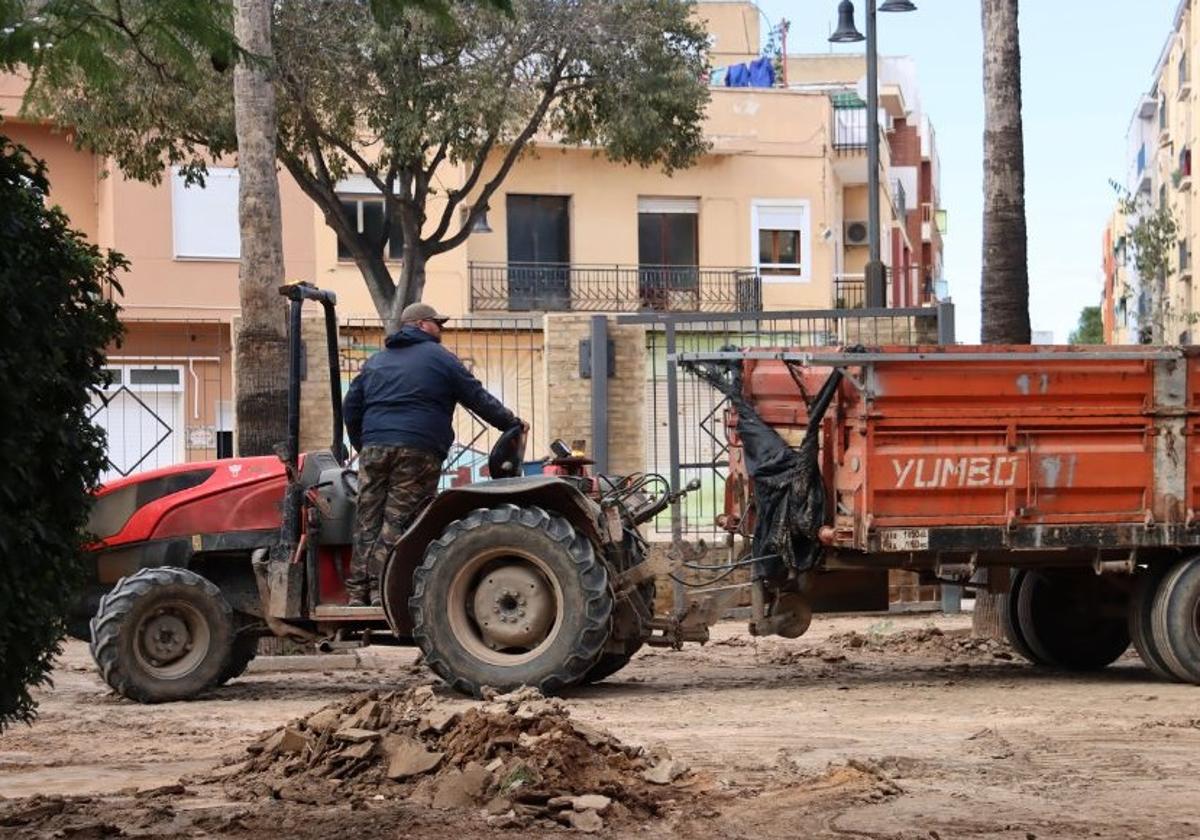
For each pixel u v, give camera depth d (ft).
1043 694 39.63
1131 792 27.17
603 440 61.11
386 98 90.27
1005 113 53.21
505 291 138.41
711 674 45.24
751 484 42.93
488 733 27.37
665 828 24.73
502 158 137.39
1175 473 40.16
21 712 24.43
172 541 42.24
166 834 24.29
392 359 39.99
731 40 170.60
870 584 41.93
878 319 60.54
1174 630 40.70
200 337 127.85
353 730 28.27
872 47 77.46
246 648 43.06
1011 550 39.93
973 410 39.32
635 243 142.72
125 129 86.22
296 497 40.93
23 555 23.03
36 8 25.22
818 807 25.91
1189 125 192.24
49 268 23.62
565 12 94.27
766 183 146.30
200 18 25.91
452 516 39.91
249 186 57.06
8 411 22.48
